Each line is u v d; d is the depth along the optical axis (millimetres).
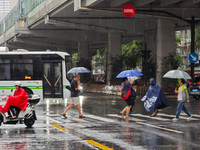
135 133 15750
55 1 54656
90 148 12180
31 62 35406
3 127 18109
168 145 12797
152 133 15773
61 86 35406
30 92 35344
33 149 12031
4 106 17219
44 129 17219
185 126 18391
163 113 26125
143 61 54875
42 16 63406
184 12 49969
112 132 16078
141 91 54562
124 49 105938
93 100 41531
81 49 91938
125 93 22078
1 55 35344
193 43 47781
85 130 16766
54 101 41094
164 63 52438
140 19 62906
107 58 71812
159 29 52969
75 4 48250
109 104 35219
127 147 12375
